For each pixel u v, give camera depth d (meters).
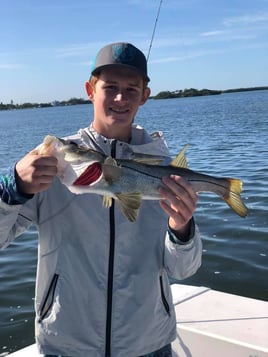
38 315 1.03
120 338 1.01
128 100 1.10
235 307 1.65
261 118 15.92
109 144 1.09
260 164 5.83
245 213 1.11
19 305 2.22
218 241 2.95
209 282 2.40
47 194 1.04
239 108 26.78
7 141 14.25
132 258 1.05
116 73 1.08
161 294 1.09
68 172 0.89
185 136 11.03
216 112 23.98
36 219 1.05
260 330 1.47
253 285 2.35
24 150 10.76
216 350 1.43
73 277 1.01
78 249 1.02
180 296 1.76
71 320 1.00
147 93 1.19
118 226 1.03
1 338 1.95
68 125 22.19
